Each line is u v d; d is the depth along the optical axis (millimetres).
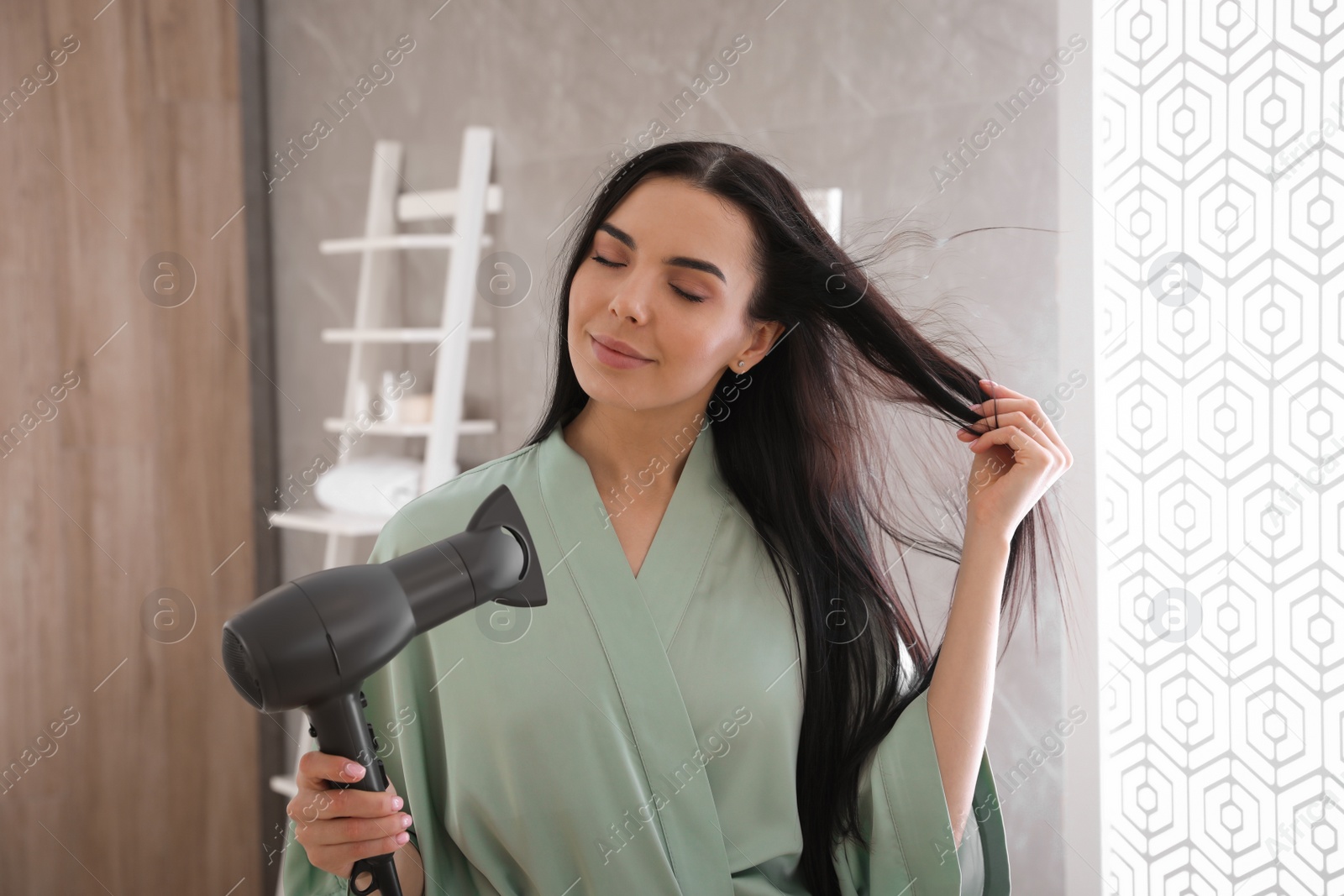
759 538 741
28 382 1631
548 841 665
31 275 1619
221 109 1745
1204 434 1080
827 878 740
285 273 1790
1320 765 1041
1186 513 1092
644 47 1392
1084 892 1141
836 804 735
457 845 702
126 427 1703
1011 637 1154
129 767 1710
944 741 708
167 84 1700
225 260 1768
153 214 1706
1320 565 1035
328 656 436
